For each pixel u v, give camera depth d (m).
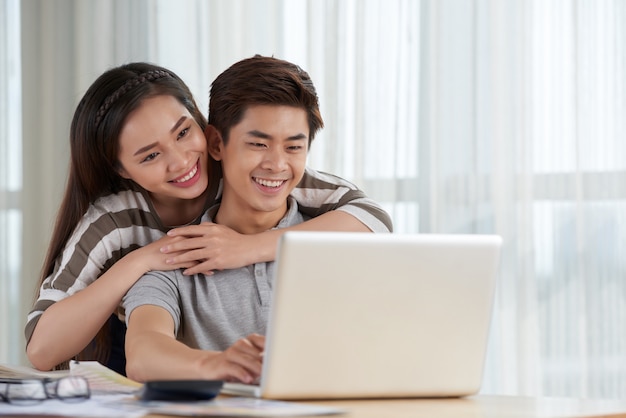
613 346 3.94
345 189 2.65
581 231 3.98
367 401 1.59
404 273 1.59
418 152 4.34
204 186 2.46
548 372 4.04
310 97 2.26
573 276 4.01
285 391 1.53
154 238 2.57
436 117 4.27
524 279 4.06
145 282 2.24
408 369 1.62
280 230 2.36
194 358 1.73
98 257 2.50
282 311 1.51
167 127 2.38
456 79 4.25
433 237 1.62
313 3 4.54
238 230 2.42
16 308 5.17
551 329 4.04
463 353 1.67
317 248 1.52
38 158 5.20
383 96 4.39
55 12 5.18
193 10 4.85
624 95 3.93
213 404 1.41
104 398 1.50
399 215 4.35
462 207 4.23
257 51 4.72
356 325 1.57
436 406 1.54
